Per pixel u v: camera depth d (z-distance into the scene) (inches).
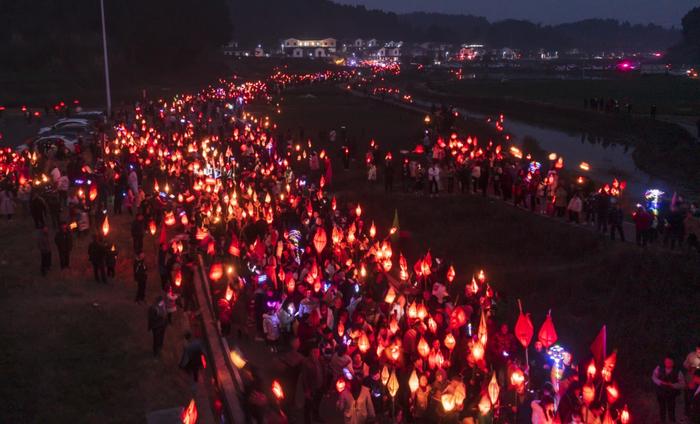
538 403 472.4
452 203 1248.8
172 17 4926.2
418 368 524.4
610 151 2282.2
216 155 1418.6
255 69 7126.0
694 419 499.2
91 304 753.6
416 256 979.9
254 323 682.8
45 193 1053.8
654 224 941.8
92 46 4143.7
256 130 1978.3
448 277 697.6
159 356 649.0
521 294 831.1
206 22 5487.2
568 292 817.5
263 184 1178.0
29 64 3715.6
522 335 509.4
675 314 722.8
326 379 537.6
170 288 726.5
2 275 824.3
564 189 1087.6
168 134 1877.5
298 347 576.7
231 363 613.3
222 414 550.9
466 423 495.2
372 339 569.6
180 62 4813.0
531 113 3417.8
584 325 724.7
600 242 936.9
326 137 2331.4
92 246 822.5
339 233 810.8
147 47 4564.5
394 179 1542.8
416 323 576.1
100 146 1536.7
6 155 1333.7
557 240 978.7
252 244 858.8
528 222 1075.9
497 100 3848.4
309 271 671.1
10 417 532.1
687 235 923.4
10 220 1079.6
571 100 4094.5
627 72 7736.2
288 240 852.0
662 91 4785.9
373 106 3686.0
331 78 5807.1
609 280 822.5
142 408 563.2
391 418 529.7
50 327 687.1
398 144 2140.7
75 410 551.8
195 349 602.2
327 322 614.2
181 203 1047.0
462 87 5610.2
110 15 4495.6
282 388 556.4
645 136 2450.8
